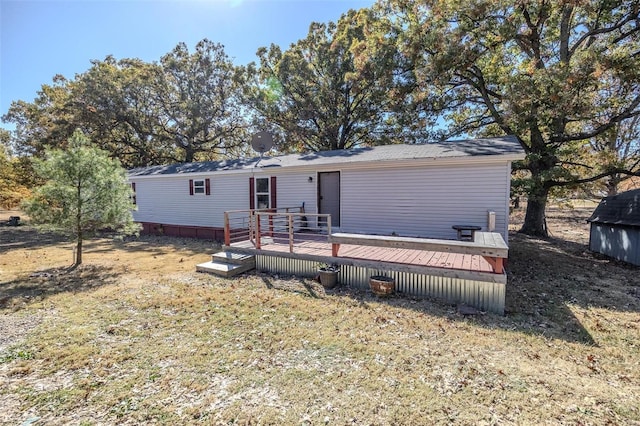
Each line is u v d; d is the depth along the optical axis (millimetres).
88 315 4578
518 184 9852
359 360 3330
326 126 18547
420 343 3717
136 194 14734
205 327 4164
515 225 17125
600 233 9227
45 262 8367
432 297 5266
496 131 14305
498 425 2389
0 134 23781
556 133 10406
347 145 20219
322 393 2785
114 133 22031
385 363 3270
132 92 20344
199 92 21734
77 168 7301
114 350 3547
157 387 2883
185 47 21672
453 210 7707
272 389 2850
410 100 13352
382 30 13797
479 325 4250
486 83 12211
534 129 10359
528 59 12078
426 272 5277
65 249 10523
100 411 2570
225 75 22062
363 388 2850
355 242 5871
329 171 9766
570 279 6523
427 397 2717
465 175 7531
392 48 13266
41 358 3375
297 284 6125
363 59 14398
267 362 3301
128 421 2453
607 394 2773
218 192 12375
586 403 2648
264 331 4039
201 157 26750
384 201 8547
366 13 14406
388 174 8453
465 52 10164
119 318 4465
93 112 19234
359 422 2430
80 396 2750
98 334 3955
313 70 18406
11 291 5723
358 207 8922
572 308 4906
